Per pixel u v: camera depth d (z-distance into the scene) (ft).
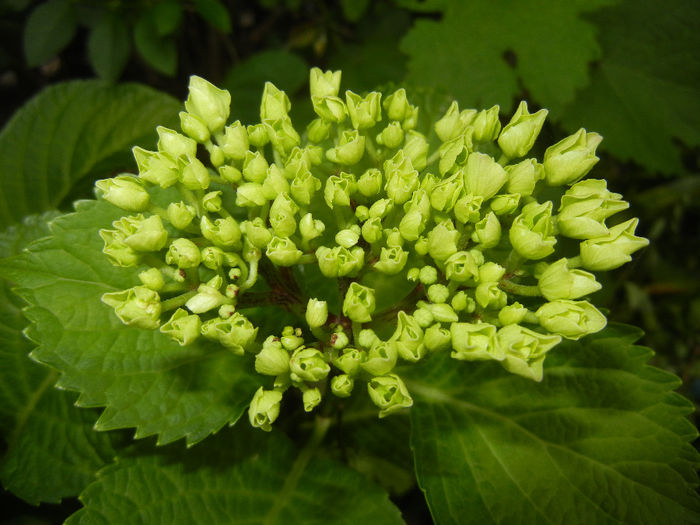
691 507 0.43
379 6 0.98
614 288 0.70
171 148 0.40
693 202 0.83
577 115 0.79
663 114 0.79
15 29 0.91
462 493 0.46
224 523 0.47
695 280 0.81
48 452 0.53
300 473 0.51
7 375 0.53
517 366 0.34
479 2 0.72
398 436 0.58
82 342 0.43
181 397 0.44
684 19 0.80
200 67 1.02
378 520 0.48
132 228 0.38
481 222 0.40
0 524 0.59
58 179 0.66
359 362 0.38
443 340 0.37
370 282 0.53
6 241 0.52
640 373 0.46
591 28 0.70
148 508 0.45
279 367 0.37
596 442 0.46
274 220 0.39
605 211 0.39
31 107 0.67
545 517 0.45
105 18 0.69
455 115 0.45
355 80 0.92
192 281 0.40
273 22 1.05
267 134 0.44
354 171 0.53
